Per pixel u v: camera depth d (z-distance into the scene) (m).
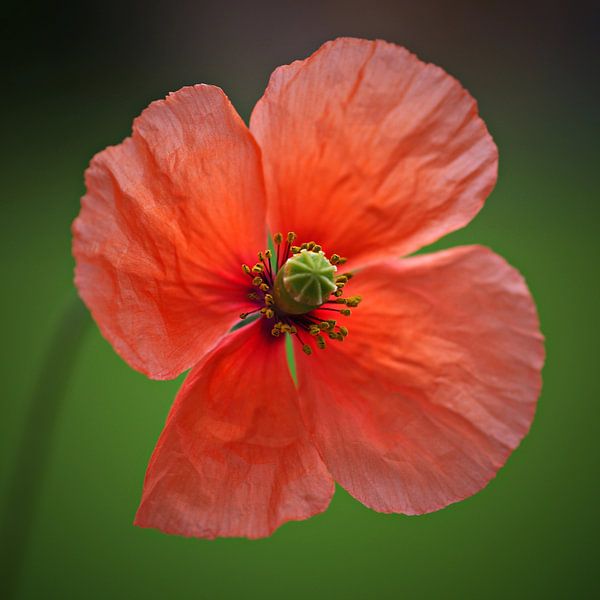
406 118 0.29
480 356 0.29
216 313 0.29
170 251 0.28
